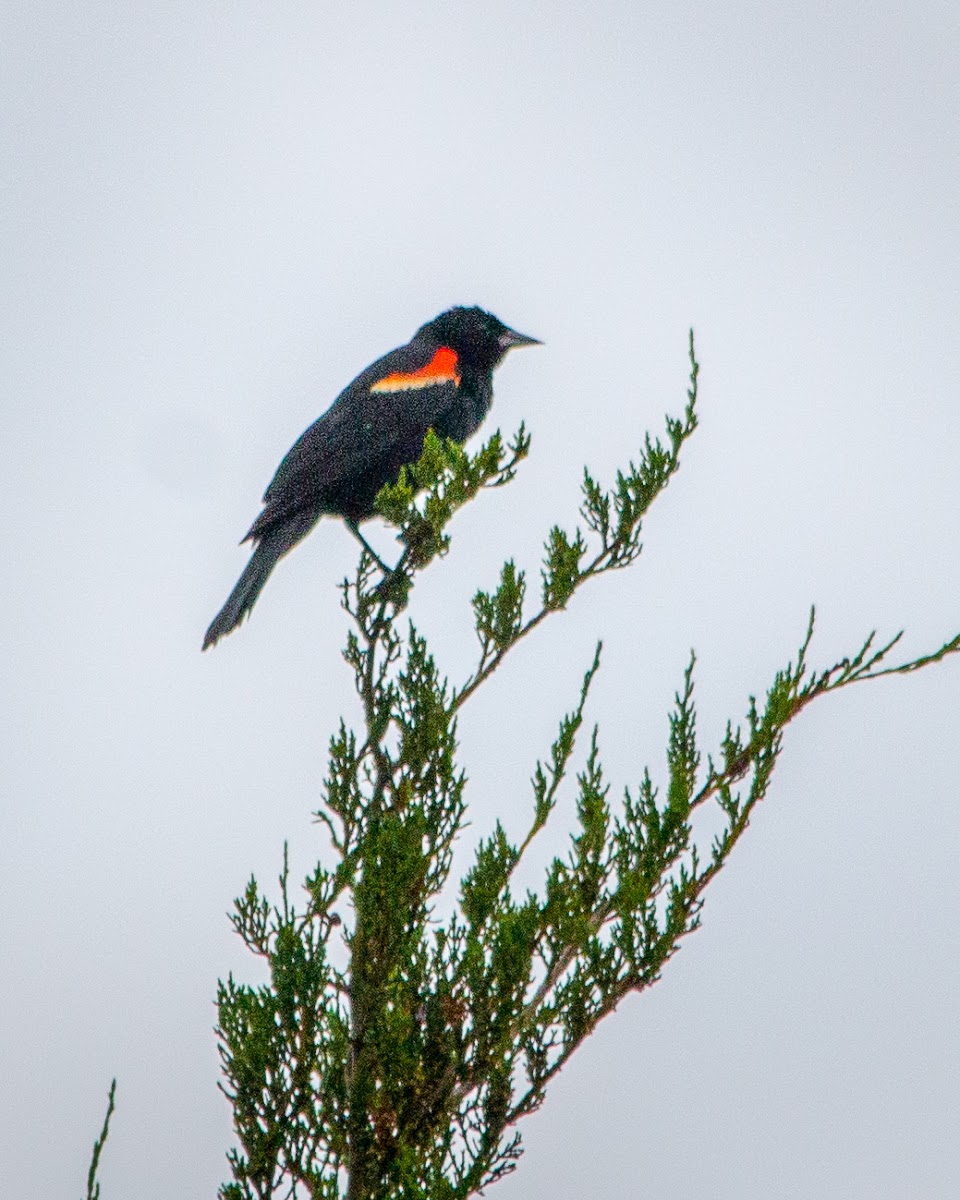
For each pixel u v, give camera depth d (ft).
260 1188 32.81
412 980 31.78
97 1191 21.70
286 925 34.22
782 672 33.12
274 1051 33.42
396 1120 31.35
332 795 36.17
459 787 34.94
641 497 37.55
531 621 36.86
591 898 32.35
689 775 33.27
